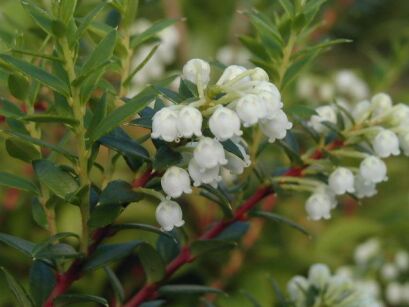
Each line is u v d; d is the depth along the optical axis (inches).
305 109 10.6
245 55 25.5
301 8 10.7
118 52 10.4
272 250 22.0
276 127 9.4
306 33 11.2
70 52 8.8
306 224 23.4
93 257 9.6
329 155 10.7
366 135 10.7
